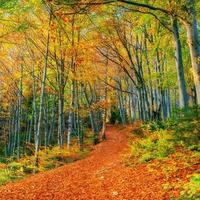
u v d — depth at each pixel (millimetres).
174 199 7457
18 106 37031
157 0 14180
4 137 41781
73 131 42688
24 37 26641
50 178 13898
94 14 22297
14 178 16578
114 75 37844
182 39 20250
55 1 10992
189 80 26859
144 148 14648
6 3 16234
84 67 28266
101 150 25438
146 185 9414
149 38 25188
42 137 40188
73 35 24547
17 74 31703
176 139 12461
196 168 9461
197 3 13625
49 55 26547
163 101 30594
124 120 49781
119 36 26547
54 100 36219
